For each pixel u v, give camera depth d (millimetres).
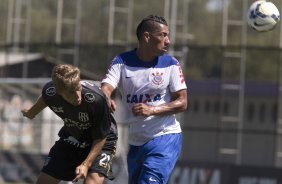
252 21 21766
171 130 20203
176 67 19766
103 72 58375
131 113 20078
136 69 19703
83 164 18500
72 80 17422
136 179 20781
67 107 18328
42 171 19516
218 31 57438
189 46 53969
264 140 61094
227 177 49062
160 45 19484
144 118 20016
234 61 57750
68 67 17578
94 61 58781
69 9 60031
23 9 61188
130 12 58594
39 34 60688
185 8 57469
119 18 58875
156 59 19766
